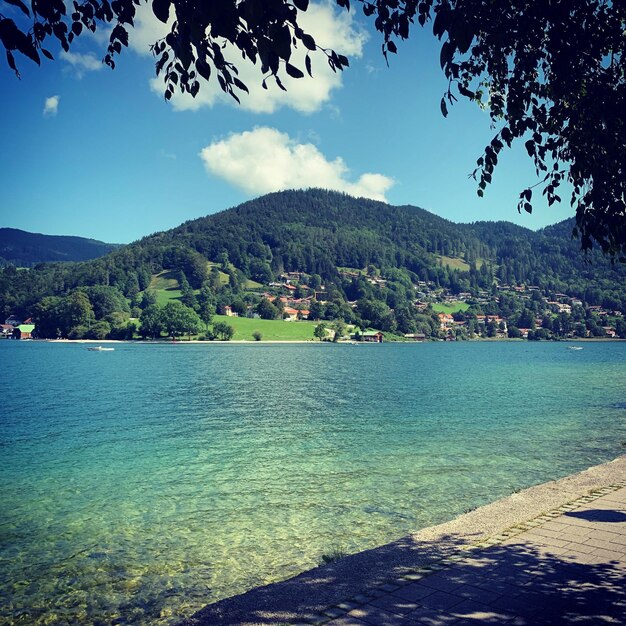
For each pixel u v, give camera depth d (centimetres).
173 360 10894
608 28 536
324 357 12506
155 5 354
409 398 4597
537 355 14338
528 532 851
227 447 2448
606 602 591
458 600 606
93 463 2127
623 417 3388
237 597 645
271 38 330
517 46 562
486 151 627
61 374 7388
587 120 588
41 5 392
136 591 1004
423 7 504
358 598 621
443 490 1695
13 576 1071
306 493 1669
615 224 579
